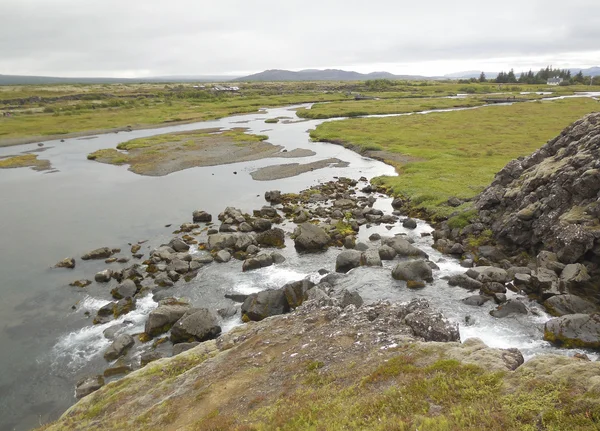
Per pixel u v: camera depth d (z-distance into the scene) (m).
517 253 36.75
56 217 52.53
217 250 41.34
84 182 69.62
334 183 64.75
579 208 32.78
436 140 93.44
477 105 164.25
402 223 47.44
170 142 100.56
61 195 62.25
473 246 39.16
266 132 115.69
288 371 18.55
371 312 23.52
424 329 20.53
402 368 15.95
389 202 55.72
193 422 16.06
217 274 36.59
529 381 13.16
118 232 47.28
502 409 12.30
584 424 10.95
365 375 16.56
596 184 32.44
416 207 51.25
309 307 25.91
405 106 159.25
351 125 117.00
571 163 35.47
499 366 14.67
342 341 20.39
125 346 26.53
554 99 171.88
